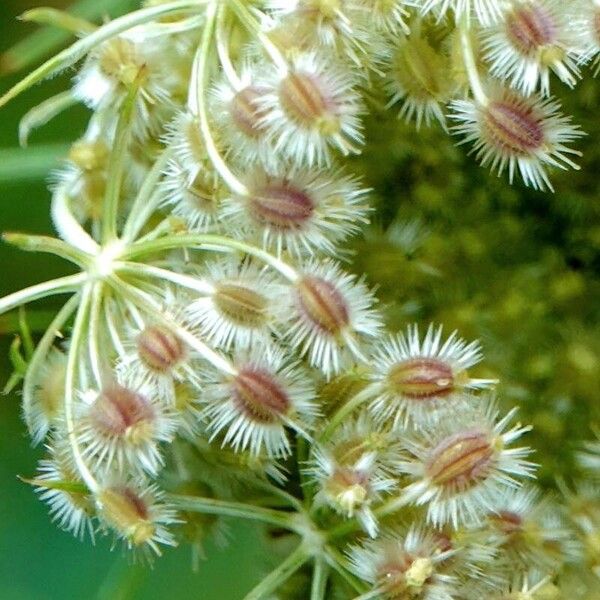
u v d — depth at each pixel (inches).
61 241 3.1
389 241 3.2
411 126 3.2
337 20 3.0
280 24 3.1
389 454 3.0
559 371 3.2
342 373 3.0
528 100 3.0
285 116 3.0
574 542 3.1
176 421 3.0
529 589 3.0
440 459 3.0
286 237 3.0
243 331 3.0
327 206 3.0
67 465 3.1
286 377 3.0
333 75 3.0
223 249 3.0
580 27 3.0
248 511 3.1
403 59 3.1
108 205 3.1
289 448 3.0
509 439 3.0
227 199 3.1
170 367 3.0
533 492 3.1
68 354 3.1
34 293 3.1
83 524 3.2
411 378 3.0
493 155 3.2
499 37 3.0
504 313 3.2
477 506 3.0
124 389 3.0
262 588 3.1
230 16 3.2
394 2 3.0
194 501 3.1
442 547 3.0
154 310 3.1
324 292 3.0
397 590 3.0
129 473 3.1
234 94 3.1
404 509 3.0
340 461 3.0
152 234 3.1
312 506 3.1
